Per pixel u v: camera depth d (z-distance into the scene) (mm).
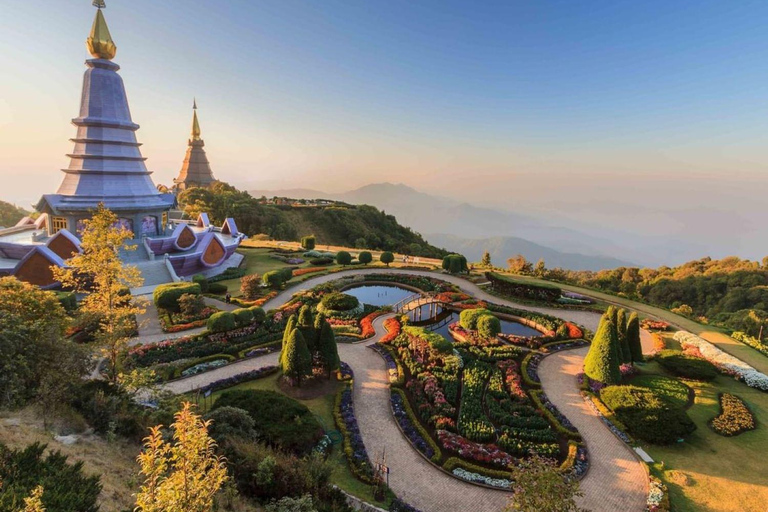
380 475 19234
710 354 34031
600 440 23328
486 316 37062
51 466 12344
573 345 36219
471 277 59656
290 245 85625
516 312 43688
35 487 11289
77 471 12625
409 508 17797
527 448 21828
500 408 25500
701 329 41375
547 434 23094
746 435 23922
